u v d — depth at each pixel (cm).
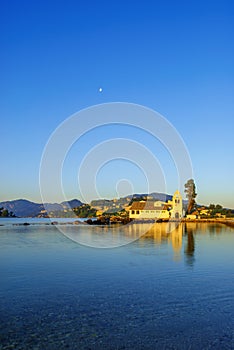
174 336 1270
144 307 1582
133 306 1595
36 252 3391
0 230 6662
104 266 2580
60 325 1373
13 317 1461
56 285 1984
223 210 12425
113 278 2161
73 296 1761
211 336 1271
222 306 1594
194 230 6694
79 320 1423
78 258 2989
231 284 1995
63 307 1586
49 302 1659
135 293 1809
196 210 12175
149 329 1331
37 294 1797
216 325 1373
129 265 2617
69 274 2281
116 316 1465
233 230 6725
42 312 1520
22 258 2989
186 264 2655
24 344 1206
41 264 2673
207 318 1444
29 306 1603
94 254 3241
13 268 2506
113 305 1609
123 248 3706
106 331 1311
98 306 1598
